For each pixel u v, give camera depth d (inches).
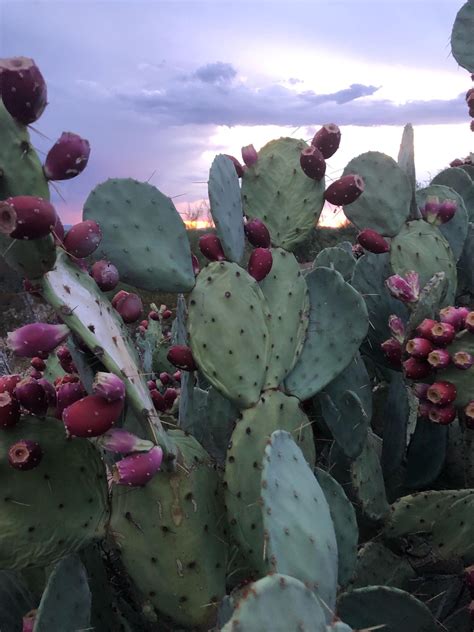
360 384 39.7
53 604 23.4
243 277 34.0
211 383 32.4
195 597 26.4
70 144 22.6
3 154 21.8
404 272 43.4
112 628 28.9
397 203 45.1
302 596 18.6
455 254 49.8
